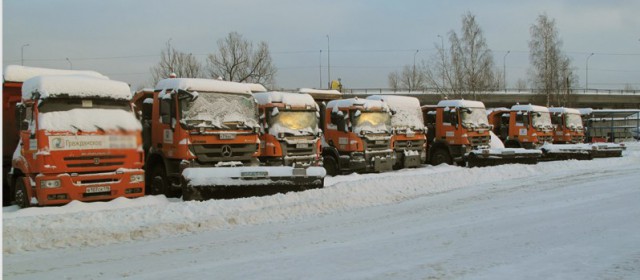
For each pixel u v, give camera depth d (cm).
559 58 5459
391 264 626
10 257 702
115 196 1119
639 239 732
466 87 4769
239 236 827
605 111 3681
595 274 566
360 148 1861
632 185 1346
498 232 809
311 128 1681
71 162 1072
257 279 570
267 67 3972
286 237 811
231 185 1188
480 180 1598
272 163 1596
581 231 796
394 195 1281
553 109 3167
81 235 811
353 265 625
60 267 645
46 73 1359
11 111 1289
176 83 1315
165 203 1104
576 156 2214
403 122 2117
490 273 577
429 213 1022
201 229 891
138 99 1453
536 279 552
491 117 2773
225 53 3900
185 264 649
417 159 2136
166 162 1317
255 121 1382
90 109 1113
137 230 848
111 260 679
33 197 1066
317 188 1298
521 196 1216
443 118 2303
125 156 1141
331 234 830
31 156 1066
